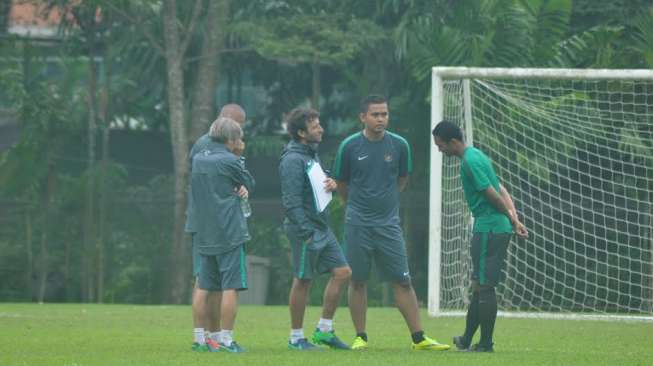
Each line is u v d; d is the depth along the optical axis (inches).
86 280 3430.1
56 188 3491.6
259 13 3489.2
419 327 1354.6
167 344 1434.5
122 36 3533.5
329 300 1358.3
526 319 2039.9
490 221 1298.0
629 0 3243.1
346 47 3225.9
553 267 2410.2
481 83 2396.7
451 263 2241.6
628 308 2340.1
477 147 2481.5
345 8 3457.2
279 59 3309.5
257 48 3240.7
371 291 3262.8
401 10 3417.8
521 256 2581.2
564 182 2559.1
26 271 3454.7
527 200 2556.6
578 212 2556.6
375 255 1366.9
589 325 1871.3
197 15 3316.9
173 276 3287.4
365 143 1360.7
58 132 3523.6
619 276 2404.0
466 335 1354.6
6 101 3580.2
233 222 1299.2
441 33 3115.2
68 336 1571.1
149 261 3442.4
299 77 3641.7
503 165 2509.8
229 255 1299.2
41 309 2363.4
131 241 3454.7
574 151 2493.8
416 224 3373.5
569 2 3063.5
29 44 3518.7
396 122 3435.0
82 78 3540.8
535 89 2657.5
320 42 3275.1
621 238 2527.1
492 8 3110.2
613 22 3240.7
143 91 3607.3
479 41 3083.2
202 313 1327.5
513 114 2475.4
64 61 3538.4
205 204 1304.1
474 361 1183.6
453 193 2250.2
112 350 1332.4
